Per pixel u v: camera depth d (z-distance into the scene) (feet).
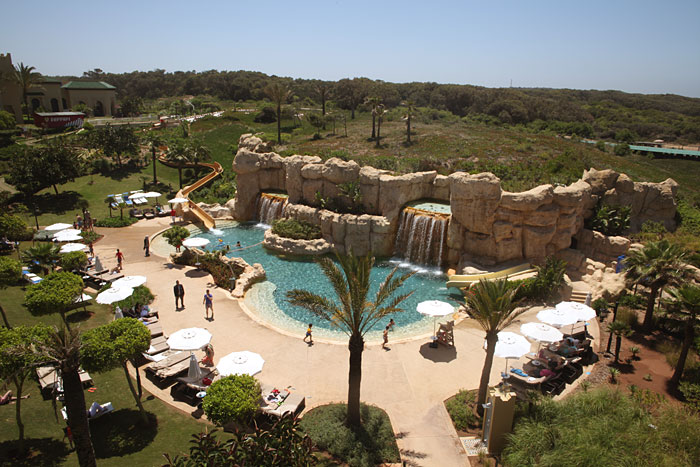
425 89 584.81
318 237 148.05
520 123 417.90
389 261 139.33
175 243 131.75
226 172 232.12
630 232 135.64
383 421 64.59
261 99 560.20
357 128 341.82
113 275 118.32
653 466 51.37
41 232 149.89
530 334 76.13
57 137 274.57
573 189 119.75
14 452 55.16
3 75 325.21
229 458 46.55
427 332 96.17
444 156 237.66
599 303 100.32
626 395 67.72
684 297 74.28
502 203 118.83
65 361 45.62
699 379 74.28
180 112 455.22
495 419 59.06
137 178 224.53
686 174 244.83
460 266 124.16
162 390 71.26
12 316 93.30
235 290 112.06
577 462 51.85
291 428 52.13
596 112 518.37
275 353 83.87
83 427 47.39
